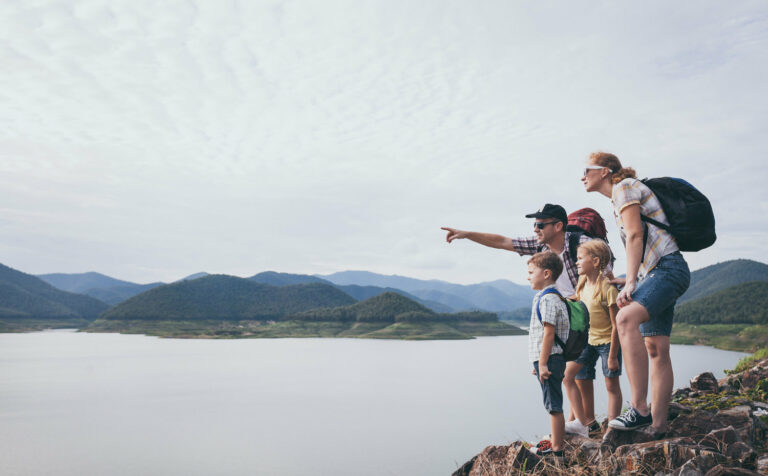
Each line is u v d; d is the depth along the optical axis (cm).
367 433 5981
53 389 9794
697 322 16688
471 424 6347
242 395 9100
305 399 8631
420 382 10594
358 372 12250
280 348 19862
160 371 12544
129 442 5675
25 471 4494
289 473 4378
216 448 5369
